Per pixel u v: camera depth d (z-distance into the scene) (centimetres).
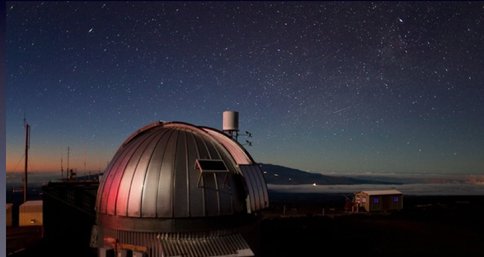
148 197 1578
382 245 2864
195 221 1573
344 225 3703
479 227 3725
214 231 1599
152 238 1554
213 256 1509
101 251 1581
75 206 2228
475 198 8119
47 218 2420
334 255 2502
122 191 1628
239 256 1544
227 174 1681
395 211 4788
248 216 1739
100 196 1734
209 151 1739
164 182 1595
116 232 1622
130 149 1766
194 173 1630
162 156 1659
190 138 1758
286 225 3594
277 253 2469
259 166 2009
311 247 2686
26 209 2928
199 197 1594
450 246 2886
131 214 1580
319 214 4425
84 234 2019
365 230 3456
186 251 1506
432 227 3691
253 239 1791
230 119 2283
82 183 2794
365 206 4916
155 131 1850
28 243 2347
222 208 1625
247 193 1734
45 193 2459
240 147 2019
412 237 3189
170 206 1562
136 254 1526
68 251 2153
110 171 1752
